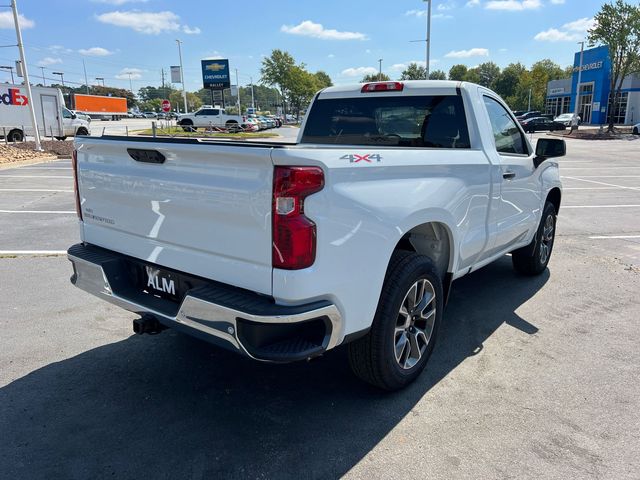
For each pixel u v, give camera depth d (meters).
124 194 3.26
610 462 2.76
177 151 2.82
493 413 3.22
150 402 3.34
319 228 2.54
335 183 2.62
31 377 3.63
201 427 3.07
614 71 39.06
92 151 3.50
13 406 3.27
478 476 2.66
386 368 3.22
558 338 4.31
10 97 26.34
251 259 2.62
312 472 2.69
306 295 2.54
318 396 3.42
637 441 2.94
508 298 5.25
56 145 24.23
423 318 3.54
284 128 56.28
